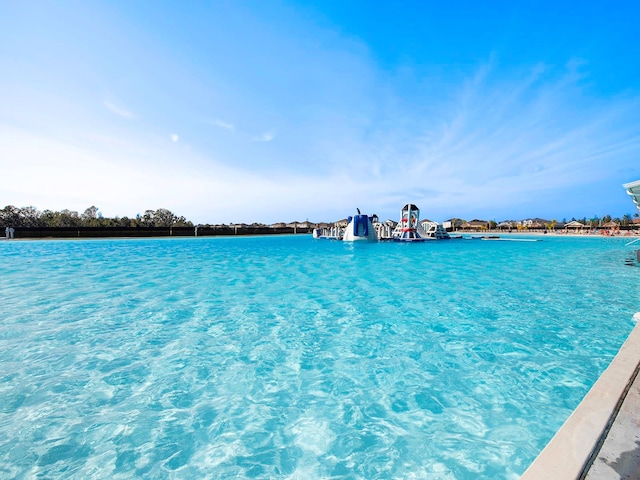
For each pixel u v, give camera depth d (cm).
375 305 572
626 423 171
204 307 567
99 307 569
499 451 215
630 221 5850
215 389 299
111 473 202
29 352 376
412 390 293
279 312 534
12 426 245
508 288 705
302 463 209
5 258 1430
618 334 415
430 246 2053
